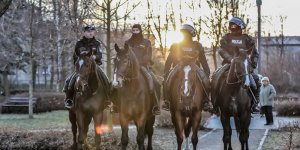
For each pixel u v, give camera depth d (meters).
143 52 12.76
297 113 31.03
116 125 23.41
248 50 13.15
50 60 48.47
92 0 24.89
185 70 12.12
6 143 14.80
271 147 15.84
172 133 20.19
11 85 57.12
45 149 14.62
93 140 14.42
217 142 17.42
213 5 30.58
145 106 12.12
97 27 22.16
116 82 11.28
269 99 23.84
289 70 62.16
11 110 34.84
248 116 12.70
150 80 12.28
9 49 40.19
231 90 12.53
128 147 14.21
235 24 13.09
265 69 57.31
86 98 12.39
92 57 12.26
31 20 29.19
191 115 12.32
